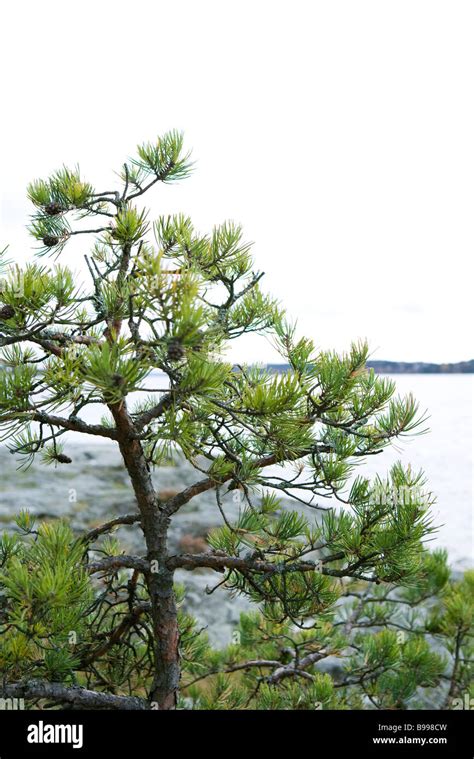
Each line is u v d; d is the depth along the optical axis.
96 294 2.30
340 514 2.77
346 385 2.54
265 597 2.90
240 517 2.92
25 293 2.02
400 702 4.04
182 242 2.65
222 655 4.38
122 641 3.14
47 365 2.14
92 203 2.58
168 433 2.18
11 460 13.22
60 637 2.39
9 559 2.67
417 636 4.57
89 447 14.91
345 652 4.46
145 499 2.66
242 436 2.88
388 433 2.73
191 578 9.02
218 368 2.04
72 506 10.86
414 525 2.56
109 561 2.67
